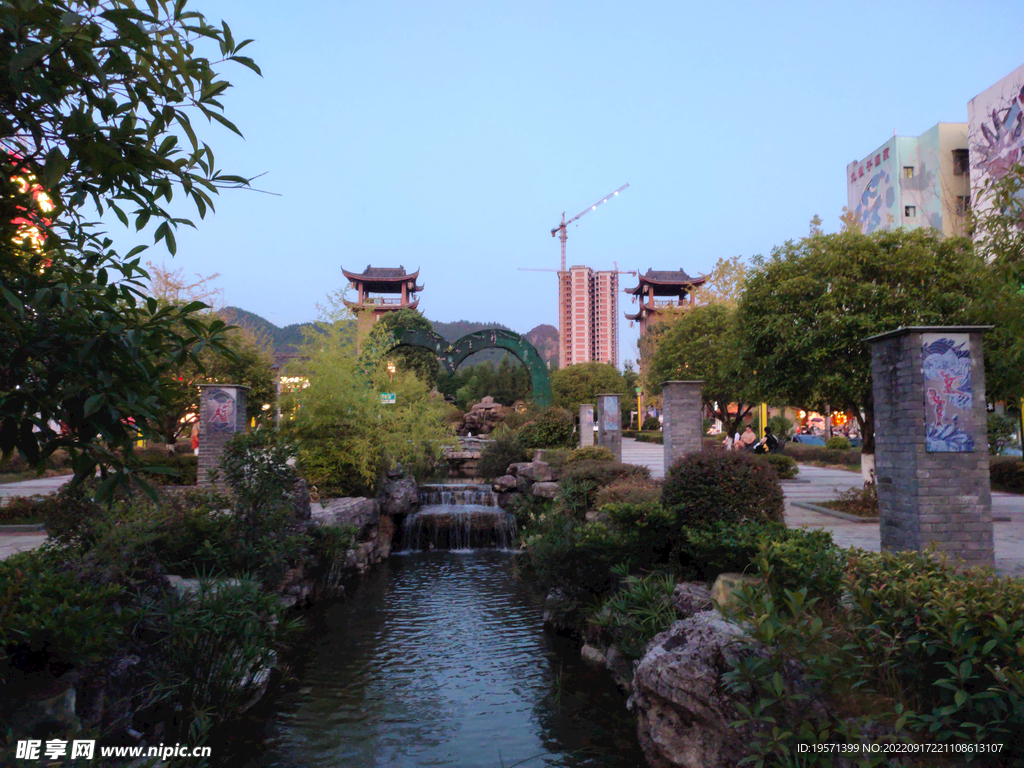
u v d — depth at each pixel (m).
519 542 15.09
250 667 6.34
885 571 4.35
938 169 45.16
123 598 5.38
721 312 26.47
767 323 13.78
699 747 4.34
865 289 12.41
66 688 3.88
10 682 3.81
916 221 47.03
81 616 3.88
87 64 2.56
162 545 7.39
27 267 3.08
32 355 2.83
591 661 7.72
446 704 6.60
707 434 48.88
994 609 3.51
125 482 2.94
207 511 8.30
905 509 6.60
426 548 16.39
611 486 11.48
